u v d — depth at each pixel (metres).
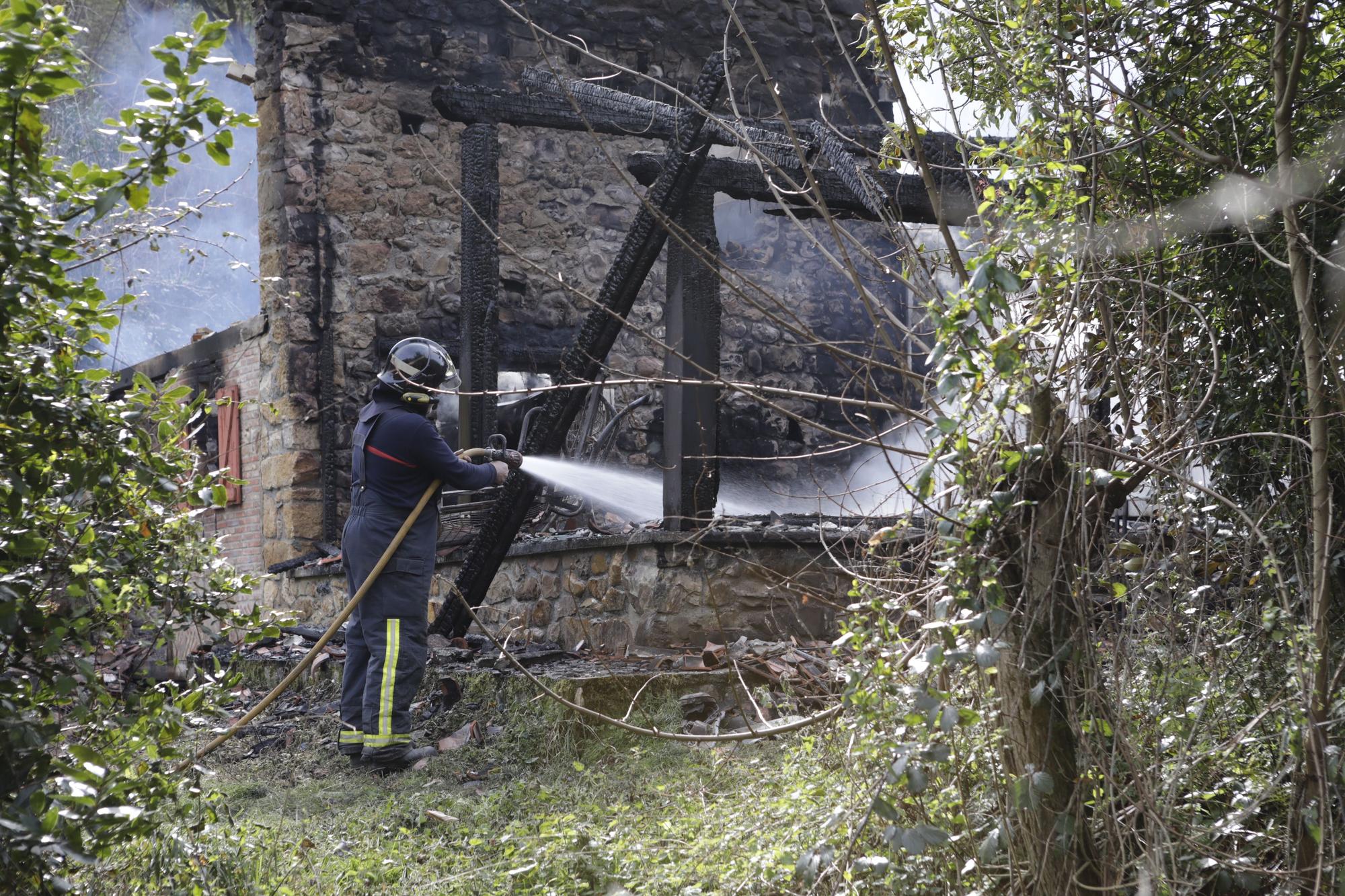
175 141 2.21
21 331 2.29
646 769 4.61
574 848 3.48
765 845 3.19
